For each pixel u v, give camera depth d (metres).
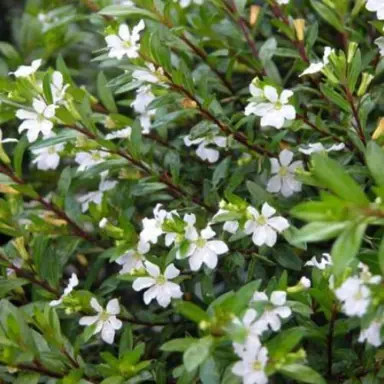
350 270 0.21
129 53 0.26
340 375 0.24
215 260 0.23
